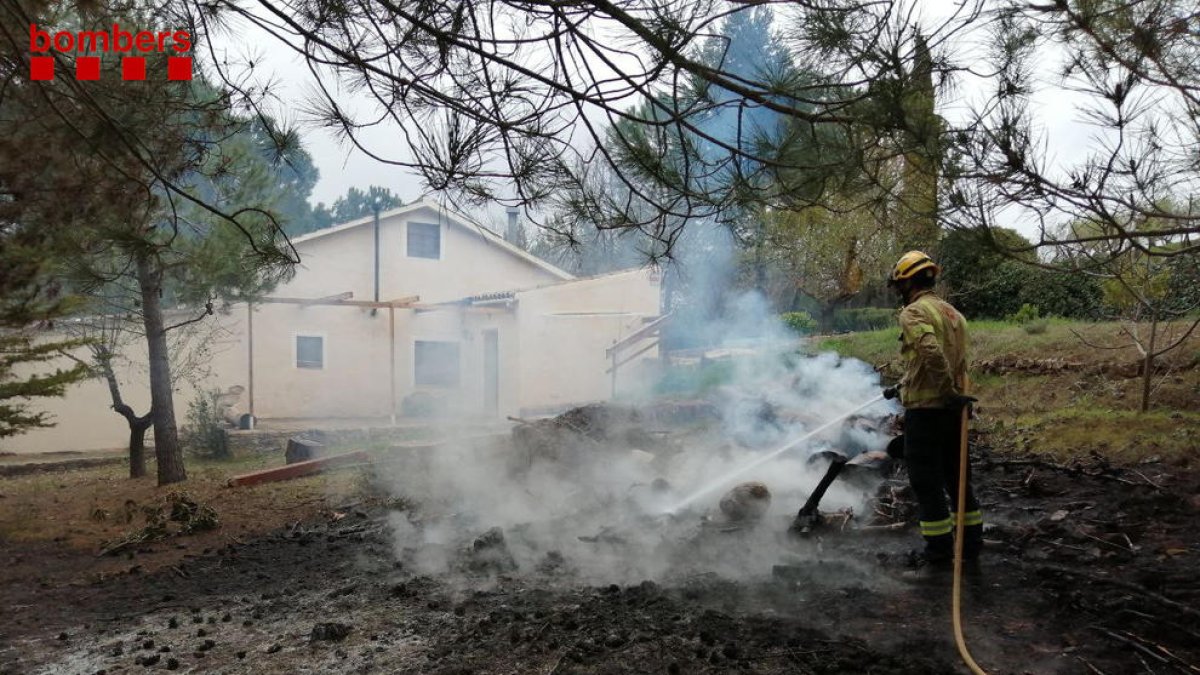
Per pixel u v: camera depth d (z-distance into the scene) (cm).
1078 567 415
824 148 339
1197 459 578
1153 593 360
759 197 374
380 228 1927
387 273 1936
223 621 444
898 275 444
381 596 463
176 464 1025
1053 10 297
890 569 436
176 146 475
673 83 351
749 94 334
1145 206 329
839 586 413
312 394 1839
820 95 333
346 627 408
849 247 1514
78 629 450
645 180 406
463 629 391
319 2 344
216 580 542
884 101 297
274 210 1013
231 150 779
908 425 422
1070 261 371
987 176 308
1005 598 379
